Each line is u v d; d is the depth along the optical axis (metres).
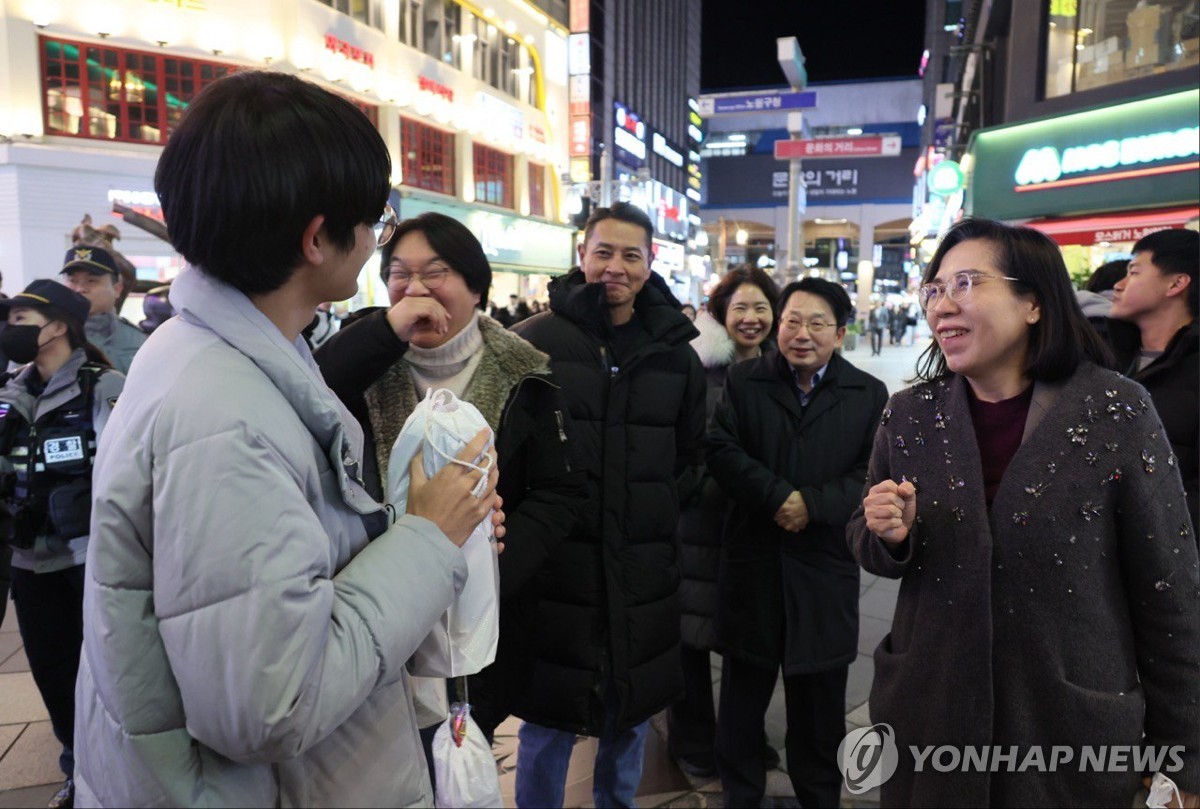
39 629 2.57
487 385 1.88
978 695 1.44
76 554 2.54
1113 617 1.42
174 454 0.80
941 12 40.91
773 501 2.30
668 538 2.24
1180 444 2.29
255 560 0.79
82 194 12.36
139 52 13.07
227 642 0.78
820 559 2.36
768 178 58.34
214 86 0.90
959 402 1.54
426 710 1.29
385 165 0.98
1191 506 2.24
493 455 1.09
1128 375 2.54
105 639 0.84
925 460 1.56
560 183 26.41
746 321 3.17
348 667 0.85
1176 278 2.50
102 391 2.55
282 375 0.90
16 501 2.49
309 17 15.30
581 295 2.18
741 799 2.43
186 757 0.85
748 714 2.44
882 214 56.06
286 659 0.79
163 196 0.90
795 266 14.76
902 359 22.19
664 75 44.38
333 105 0.92
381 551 0.95
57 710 2.60
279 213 0.86
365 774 0.96
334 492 0.97
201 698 0.79
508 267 22.77
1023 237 1.46
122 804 0.85
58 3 12.15
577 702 2.06
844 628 2.37
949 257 1.52
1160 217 9.10
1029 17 10.59
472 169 21.33
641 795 2.66
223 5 13.82
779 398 2.49
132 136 13.06
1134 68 9.58
